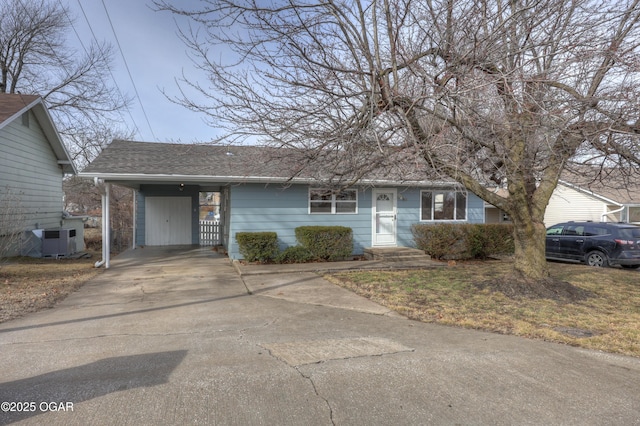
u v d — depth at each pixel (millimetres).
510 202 7207
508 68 5430
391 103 5566
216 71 5992
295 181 10781
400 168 5812
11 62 21922
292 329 5258
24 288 7797
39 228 14406
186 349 4418
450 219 13812
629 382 3639
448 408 3123
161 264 11414
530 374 3791
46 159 15039
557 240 13109
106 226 10805
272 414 2992
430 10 5672
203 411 3016
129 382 3510
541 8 5395
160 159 11930
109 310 6266
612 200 19938
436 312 6109
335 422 2895
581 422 2949
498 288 7430
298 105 5984
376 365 3957
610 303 6629
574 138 5824
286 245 12109
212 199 26438
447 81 5441
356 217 12773
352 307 6473
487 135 5898
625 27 5891
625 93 5086
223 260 12258
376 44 5746
